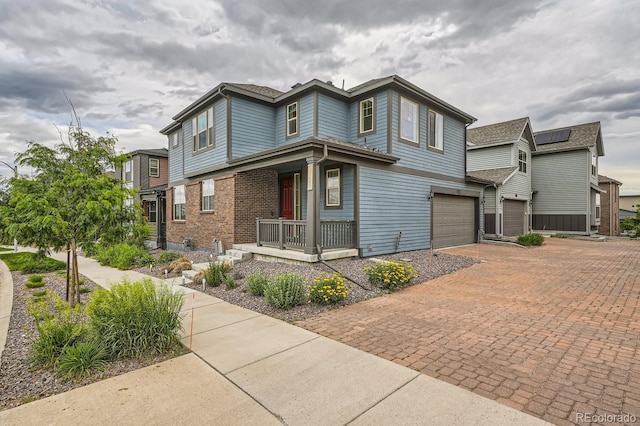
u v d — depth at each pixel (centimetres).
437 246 1311
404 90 1129
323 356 364
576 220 2070
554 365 335
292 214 1202
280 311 540
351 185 1013
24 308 609
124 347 368
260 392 291
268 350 383
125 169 2309
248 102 1202
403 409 260
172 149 1603
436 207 1316
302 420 250
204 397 284
